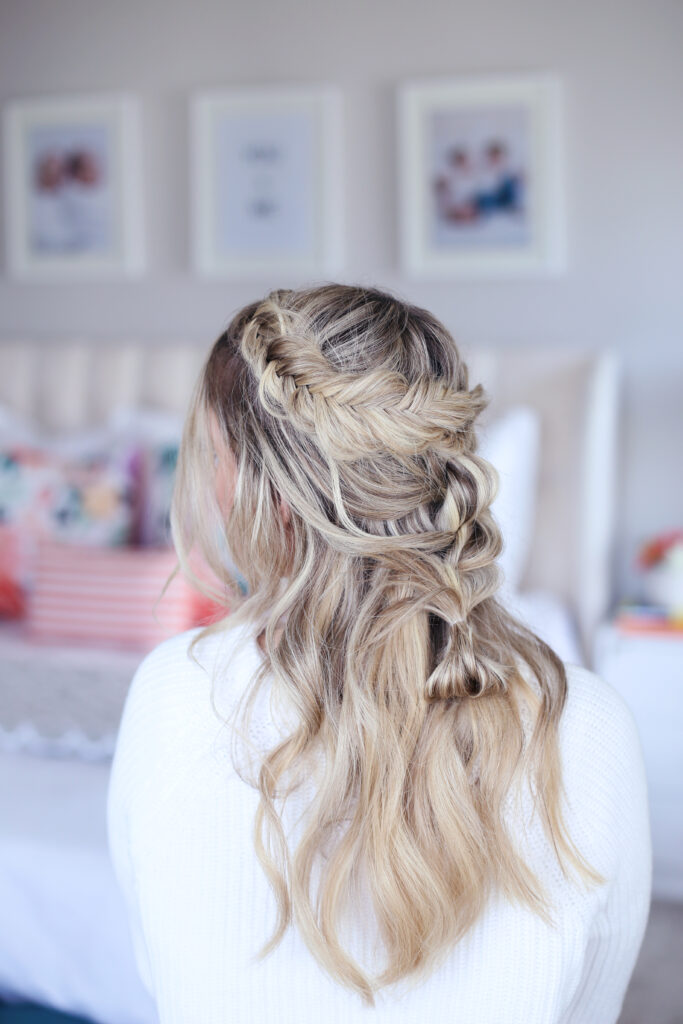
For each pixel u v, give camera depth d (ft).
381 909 2.44
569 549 9.12
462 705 2.54
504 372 9.34
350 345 2.64
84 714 6.17
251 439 2.66
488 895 2.52
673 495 9.49
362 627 2.53
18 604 8.79
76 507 8.84
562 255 9.41
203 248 10.21
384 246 9.87
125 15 10.21
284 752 2.54
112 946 4.60
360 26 9.62
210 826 2.60
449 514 2.63
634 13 8.97
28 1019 4.60
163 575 7.89
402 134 9.51
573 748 2.62
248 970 2.52
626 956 2.75
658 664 7.88
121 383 10.28
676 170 9.07
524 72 9.28
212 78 10.05
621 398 9.51
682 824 7.87
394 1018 2.49
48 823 4.97
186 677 2.74
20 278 10.87
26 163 10.59
